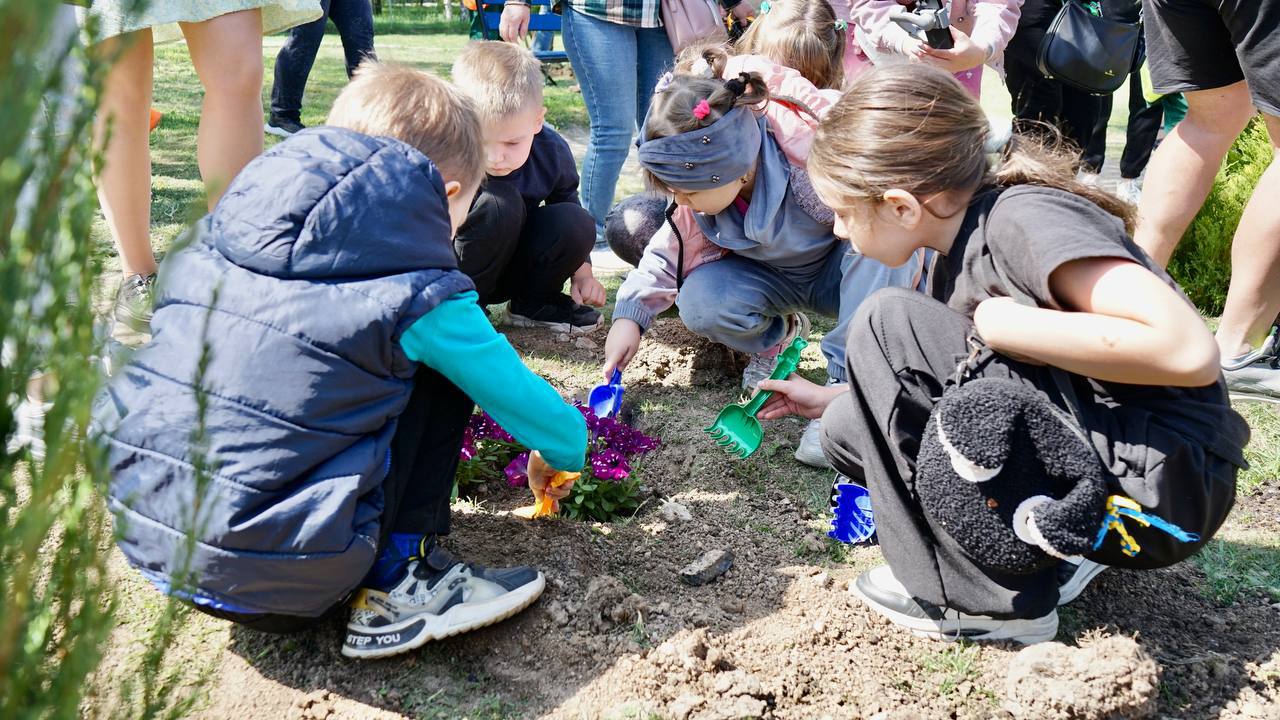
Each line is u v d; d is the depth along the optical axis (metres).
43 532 0.95
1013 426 1.72
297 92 6.28
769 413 2.58
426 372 1.97
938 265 2.08
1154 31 3.06
